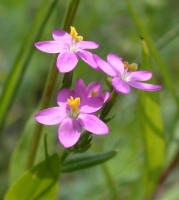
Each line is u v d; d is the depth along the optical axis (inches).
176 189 7.9
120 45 11.3
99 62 5.9
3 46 11.0
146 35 7.0
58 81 10.6
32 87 10.3
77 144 6.0
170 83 7.2
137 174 8.1
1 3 10.4
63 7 10.1
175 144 7.9
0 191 8.5
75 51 6.0
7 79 7.3
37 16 7.3
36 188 6.3
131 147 8.2
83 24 10.9
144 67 6.6
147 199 7.5
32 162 6.6
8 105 7.3
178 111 7.4
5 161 9.3
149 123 7.1
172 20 11.4
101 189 8.3
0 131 7.4
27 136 6.9
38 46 6.0
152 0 10.8
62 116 5.8
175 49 11.6
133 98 9.6
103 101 5.9
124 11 11.3
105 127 5.7
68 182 9.2
